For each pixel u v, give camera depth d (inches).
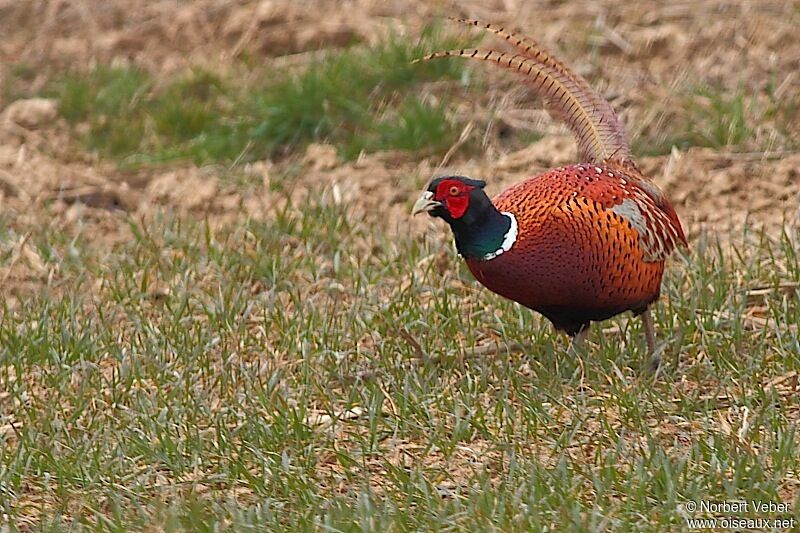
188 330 391.2
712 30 579.8
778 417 323.6
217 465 324.8
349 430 338.6
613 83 552.4
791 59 555.8
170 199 506.3
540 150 504.1
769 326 376.2
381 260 436.1
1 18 690.8
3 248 458.6
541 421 331.9
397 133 529.0
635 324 382.0
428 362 367.2
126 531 293.1
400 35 590.2
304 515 293.7
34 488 320.5
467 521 287.9
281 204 490.9
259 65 600.7
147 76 604.7
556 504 292.0
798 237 431.8
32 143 561.3
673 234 359.9
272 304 406.6
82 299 415.2
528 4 624.4
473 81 560.1
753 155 489.4
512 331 382.3
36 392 369.1
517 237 337.7
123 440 334.0
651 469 302.5
